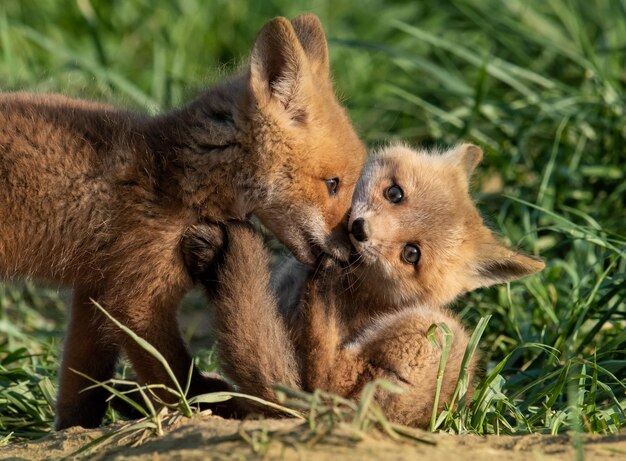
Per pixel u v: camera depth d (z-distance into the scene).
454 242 11.35
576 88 16.89
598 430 8.94
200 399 8.50
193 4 20.17
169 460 7.08
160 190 9.89
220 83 10.77
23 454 8.19
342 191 10.73
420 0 20.50
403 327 10.07
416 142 16.61
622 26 17.86
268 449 7.02
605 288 12.00
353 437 7.20
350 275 10.98
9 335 12.73
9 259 10.14
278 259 12.99
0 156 9.79
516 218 14.45
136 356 9.85
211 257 9.80
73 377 10.38
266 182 10.27
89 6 19.86
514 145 15.74
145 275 9.77
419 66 16.62
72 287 10.42
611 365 10.41
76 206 9.89
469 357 9.41
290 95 10.26
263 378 9.27
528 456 7.18
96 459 7.66
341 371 9.87
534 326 12.25
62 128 9.99
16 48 18.53
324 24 20.16
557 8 18.73
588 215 14.21
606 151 15.23
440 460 6.89
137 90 16.81
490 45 18.36
